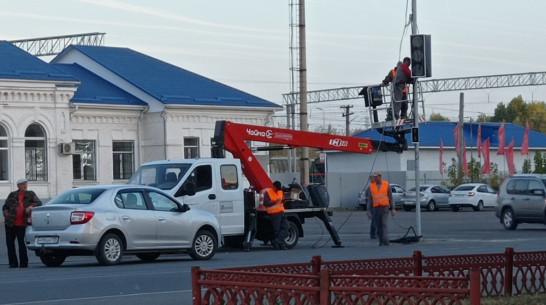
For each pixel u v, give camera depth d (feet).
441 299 29.71
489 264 43.98
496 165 244.22
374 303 33.24
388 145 96.53
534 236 102.73
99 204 67.56
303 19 125.80
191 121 173.78
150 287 52.80
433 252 77.41
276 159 261.24
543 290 45.96
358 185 219.00
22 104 153.99
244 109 180.45
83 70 179.52
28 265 71.97
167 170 83.41
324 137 93.45
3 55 157.79
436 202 199.82
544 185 113.60
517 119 417.28
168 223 70.49
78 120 164.04
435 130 261.65
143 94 172.45
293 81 145.18
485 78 246.06
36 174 156.97
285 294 33.01
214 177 83.51
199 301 34.81
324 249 85.46
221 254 79.97
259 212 86.84
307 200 90.02
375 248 85.30
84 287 52.75
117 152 169.89
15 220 69.15
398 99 94.27
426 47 91.66
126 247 68.28
